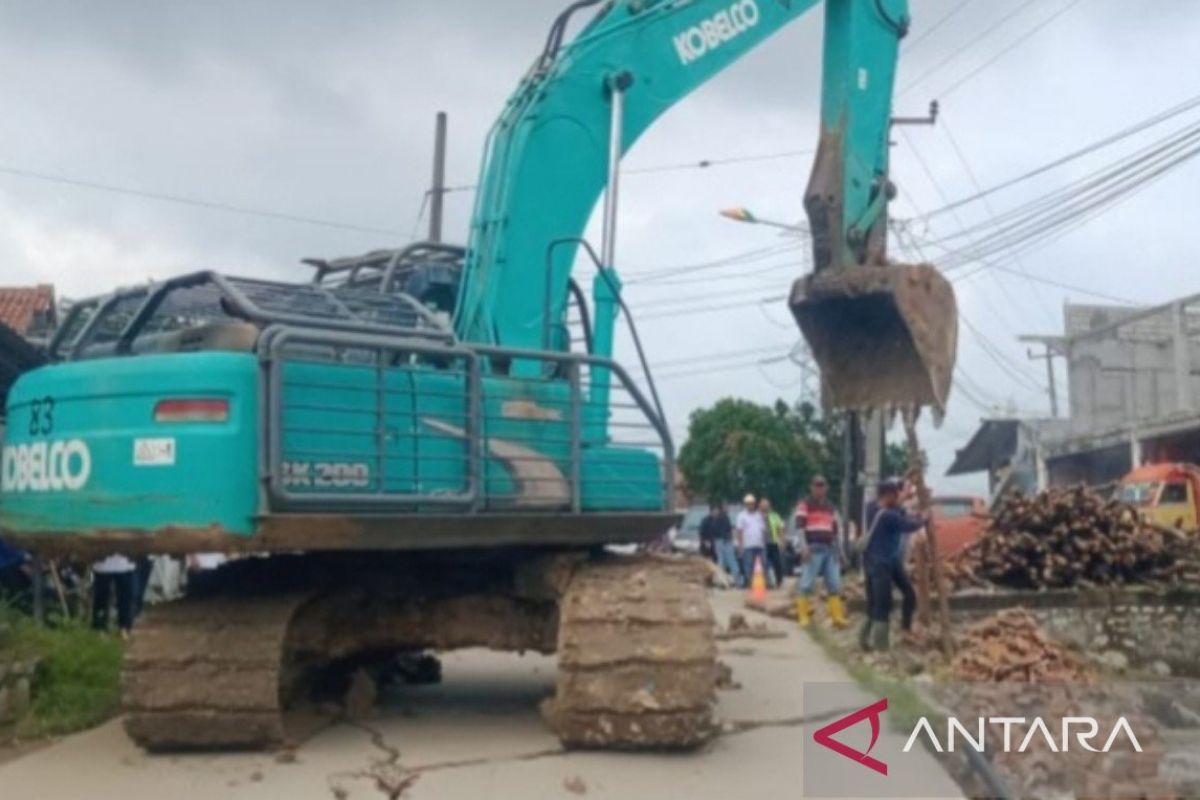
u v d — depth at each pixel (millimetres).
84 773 8688
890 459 32750
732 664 13789
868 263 12312
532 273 10695
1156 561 18016
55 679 10977
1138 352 38219
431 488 9195
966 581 17719
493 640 10203
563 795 8070
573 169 10961
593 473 9984
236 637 9055
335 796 8102
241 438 8500
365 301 9750
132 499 8555
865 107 12641
